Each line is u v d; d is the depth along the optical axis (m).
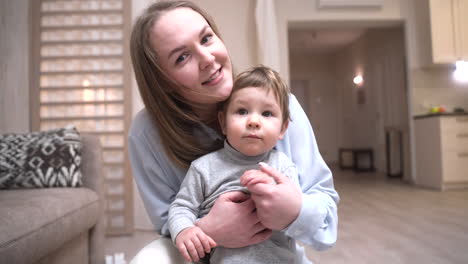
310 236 0.58
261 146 0.61
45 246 1.03
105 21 2.47
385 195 3.47
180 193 0.65
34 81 2.41
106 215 2.39
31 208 1.06
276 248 0.61
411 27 4.05
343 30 6.41
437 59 3.79
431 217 2.46
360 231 2.16
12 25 2.47
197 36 0.63
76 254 1.41
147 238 2.27
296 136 0.74
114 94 2.45
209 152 0.73
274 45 3.08
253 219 0.56
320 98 8.30
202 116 0.77
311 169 0.72
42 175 1.50
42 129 2.43
